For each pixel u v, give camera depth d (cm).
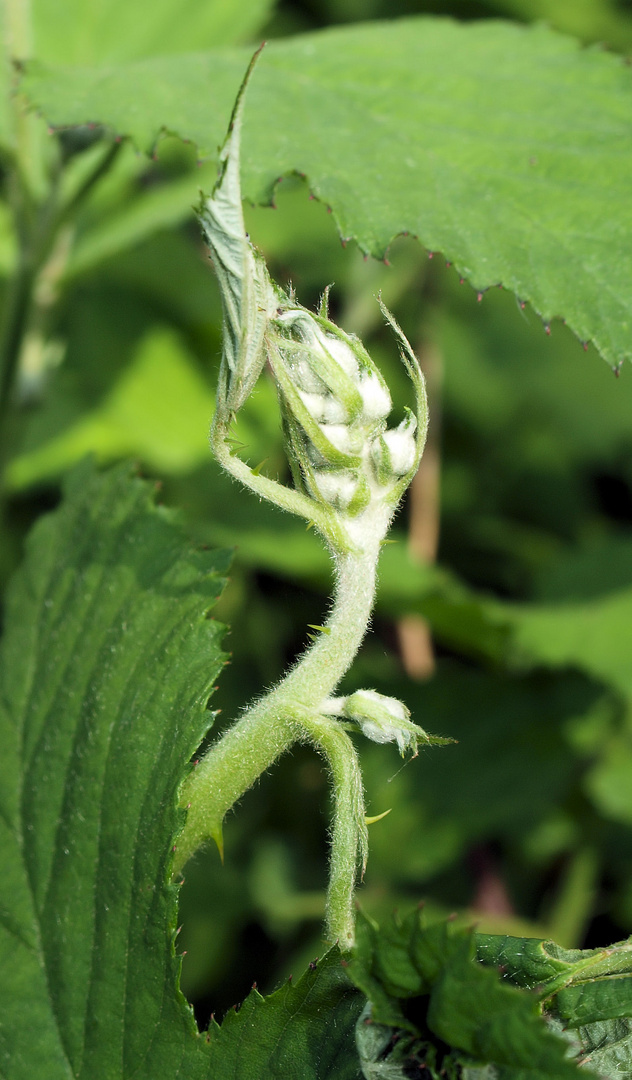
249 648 59
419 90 37
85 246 47
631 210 35
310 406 28
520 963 29
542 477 71
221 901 52
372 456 29
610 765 52
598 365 75
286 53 38
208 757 30
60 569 35
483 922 50
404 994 27
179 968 30
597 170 35
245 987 51
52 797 32
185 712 31
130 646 33
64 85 37
